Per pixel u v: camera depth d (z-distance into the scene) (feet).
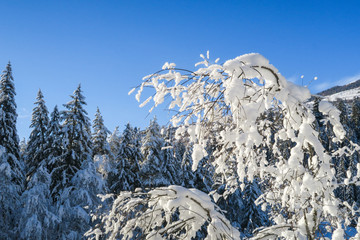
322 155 9.14
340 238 10.62
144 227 11.35
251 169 9.97
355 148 10.25
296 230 11.14
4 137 61.36
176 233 10.86
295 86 9.61
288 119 9.74
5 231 51.60
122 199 11.87
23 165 75.31
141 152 78.48
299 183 11.12
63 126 65.46
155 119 78.89
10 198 54.39
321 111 9.97
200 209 10.69
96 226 12.37
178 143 10.52
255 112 8.58
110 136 107.04
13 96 65.98
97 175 60.13
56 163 65.41
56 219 51.98
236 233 10.26
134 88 9.82
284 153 11.27
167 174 69.10
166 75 9.78
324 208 10.59
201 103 9.79
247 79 9.58
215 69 8.75
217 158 10.24
